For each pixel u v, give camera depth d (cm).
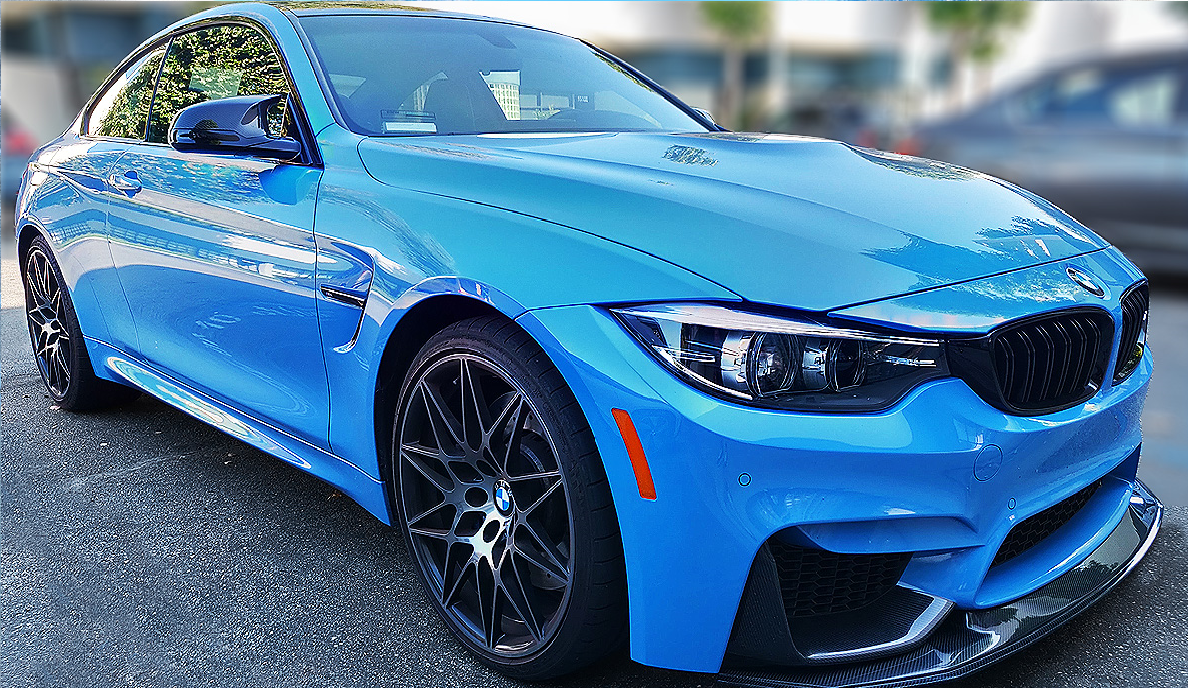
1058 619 181
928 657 168
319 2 296
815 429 155
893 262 170
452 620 209
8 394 400
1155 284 627
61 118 1591
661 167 205
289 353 238
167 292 283
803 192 192
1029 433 169
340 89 252
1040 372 174
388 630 216
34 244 370
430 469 208
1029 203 222
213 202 257
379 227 207
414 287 194
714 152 222
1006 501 170
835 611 173
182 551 255
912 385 160
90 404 369
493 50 298
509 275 179
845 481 157
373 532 267
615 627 179
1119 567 198
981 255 180
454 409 202
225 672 201
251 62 275
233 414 278
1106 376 191
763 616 164
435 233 196
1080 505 206
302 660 205
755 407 156
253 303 245
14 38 1549
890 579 174
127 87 336
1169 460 313
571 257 175
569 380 168
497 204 193
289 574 242
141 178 292
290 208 231
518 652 192
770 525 158
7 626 218
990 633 172
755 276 163
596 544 171
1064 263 191
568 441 172
